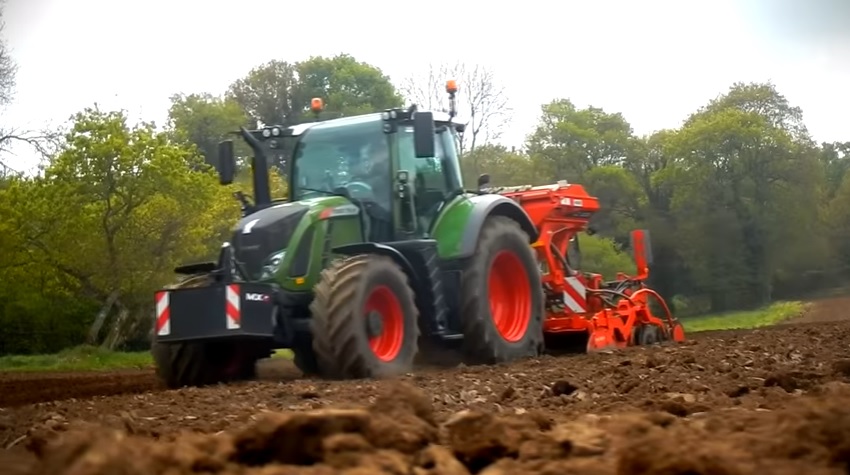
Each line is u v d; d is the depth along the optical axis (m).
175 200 25.38
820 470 2.81
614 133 51.41
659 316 16.03
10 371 18.30
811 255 49.00
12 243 24.30
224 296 9.29
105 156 24.64
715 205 47.47
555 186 14.09
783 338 11.73
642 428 3.18
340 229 10.43
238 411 5.95
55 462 2.48
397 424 3.02
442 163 11.56
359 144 11.01
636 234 15.76
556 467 2.86
